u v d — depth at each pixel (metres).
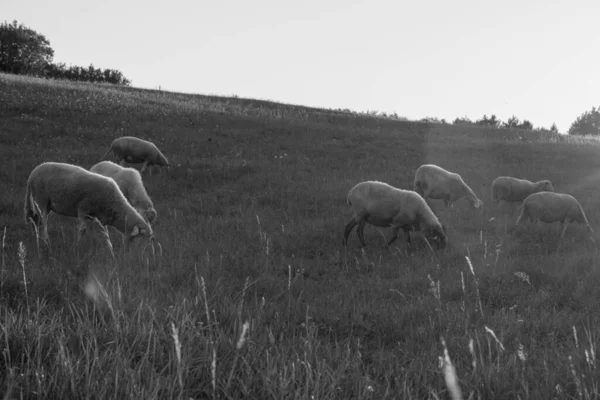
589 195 18.16
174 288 6.57
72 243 8.58
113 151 17.84
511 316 6.21
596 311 6.67
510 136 34.91
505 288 7.70
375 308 6.42
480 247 10.52
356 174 19.75
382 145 27.30
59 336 3.95
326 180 18.36
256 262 8.60
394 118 41.25
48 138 21.36
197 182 17.17
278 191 16.20
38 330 3.92
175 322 4.47
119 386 3.25
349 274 8.86
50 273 6.33
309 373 3.56
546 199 12.67
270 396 3.43
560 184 20.20
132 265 7.32
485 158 25.39
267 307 5.91
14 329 3.95
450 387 2.54
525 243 11.34
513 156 26.03
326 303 6.66
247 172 19.03
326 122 34.47
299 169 20.14
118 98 32.56
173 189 16.09
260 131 28.03
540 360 4.59
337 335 5.59
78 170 8.85
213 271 7.53
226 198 15.16
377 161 22.81
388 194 10.66
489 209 15.44
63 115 25.58
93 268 6.85
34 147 19.44
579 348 4.75
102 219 8.98
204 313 5.11
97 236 9.14
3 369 3.55
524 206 13.09
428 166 15.55
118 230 9.12
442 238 10.60
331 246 10.83
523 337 5.48
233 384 3.62
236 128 28.36
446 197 15.32
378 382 4.10
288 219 12.95
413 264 9.31
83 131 23.05
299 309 6.09
